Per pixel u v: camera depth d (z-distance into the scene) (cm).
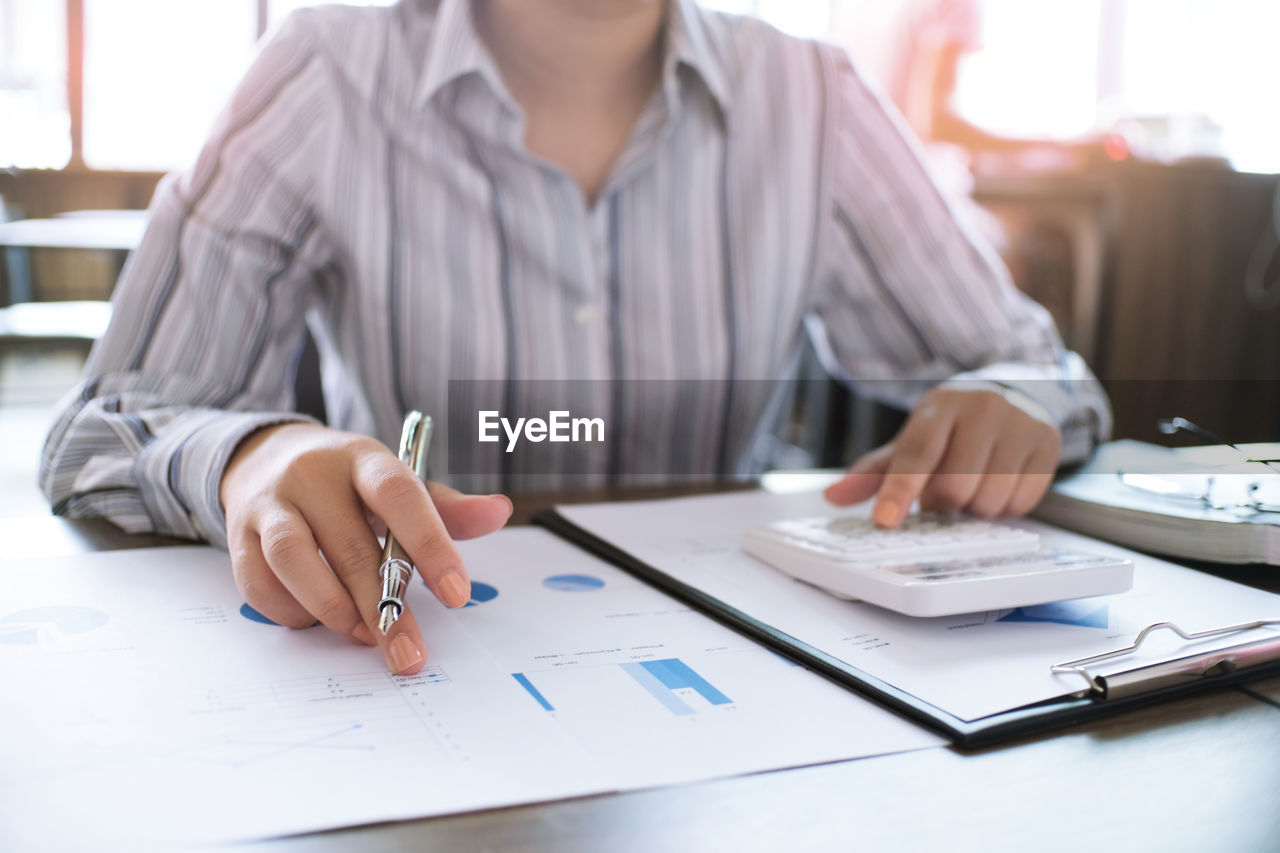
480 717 34
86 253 182
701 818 28
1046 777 31
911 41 277
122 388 72
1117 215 212
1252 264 221
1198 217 216
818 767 31
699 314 95
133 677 36
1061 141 236
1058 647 42
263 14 262
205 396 77
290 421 57
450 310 90
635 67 91
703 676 38
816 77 100
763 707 36
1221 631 42
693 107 94
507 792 29
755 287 96
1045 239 218
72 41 247
